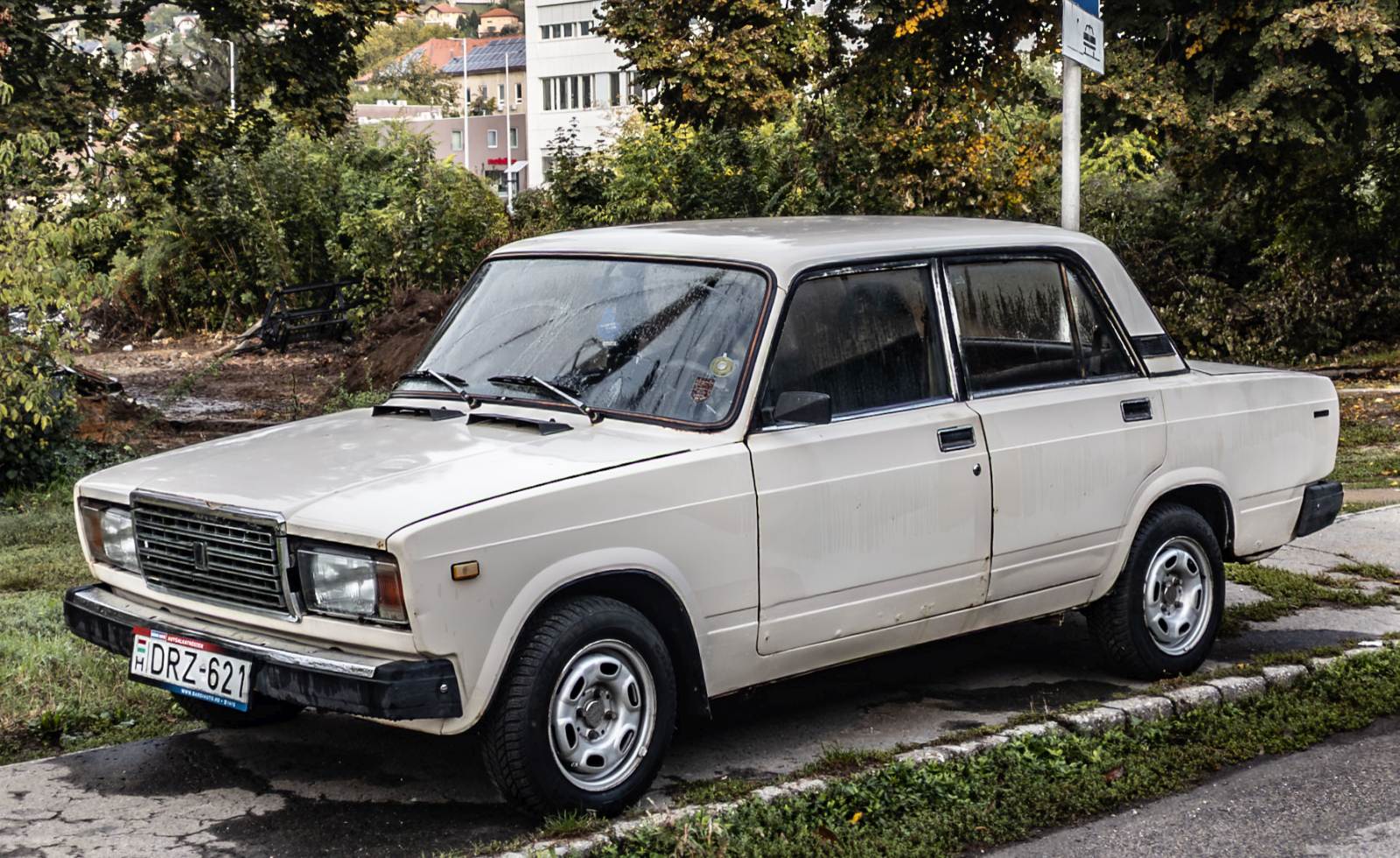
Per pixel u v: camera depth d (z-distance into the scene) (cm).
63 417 1330
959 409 544
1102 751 512
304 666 420
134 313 3222
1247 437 649
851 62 1842
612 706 455
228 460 494
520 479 438
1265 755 529
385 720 407
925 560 529
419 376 550
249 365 2489
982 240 573
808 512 493
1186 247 2353
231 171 3098
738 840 426
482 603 417
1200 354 2203
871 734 550
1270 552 671
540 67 7944
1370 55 1434
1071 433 574
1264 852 440
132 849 427
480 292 573
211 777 494
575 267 549
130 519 484
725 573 474
